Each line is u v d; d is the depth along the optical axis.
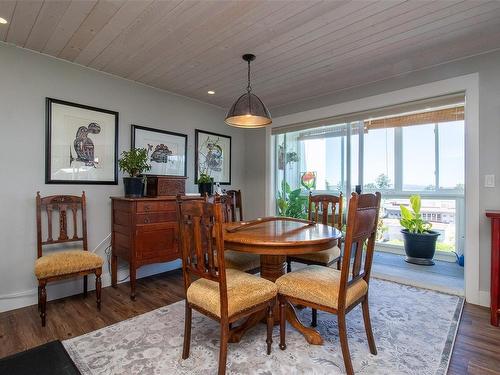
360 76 3.02
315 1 1.78
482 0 1.79
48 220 2.45
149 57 2.57
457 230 3.98
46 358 1.00
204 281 1.69
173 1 1.78
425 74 2.80
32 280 2.44
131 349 1.74
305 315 2.25
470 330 2.00
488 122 2.45
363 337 1.90
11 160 2.34
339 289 1.48
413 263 3.85
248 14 1.92
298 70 2.87
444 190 4.13
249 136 4.54
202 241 1.53
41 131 2.49
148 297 2.62
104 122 2.90
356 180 3.96
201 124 3.93
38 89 2.47
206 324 2.08
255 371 1.53
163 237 2.77
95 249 2.84
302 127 3.89
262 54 2.52
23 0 1.76
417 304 2.44
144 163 2.95
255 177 4.46
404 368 1.57
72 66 2.68
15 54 2.35
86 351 1.72
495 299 2.07
